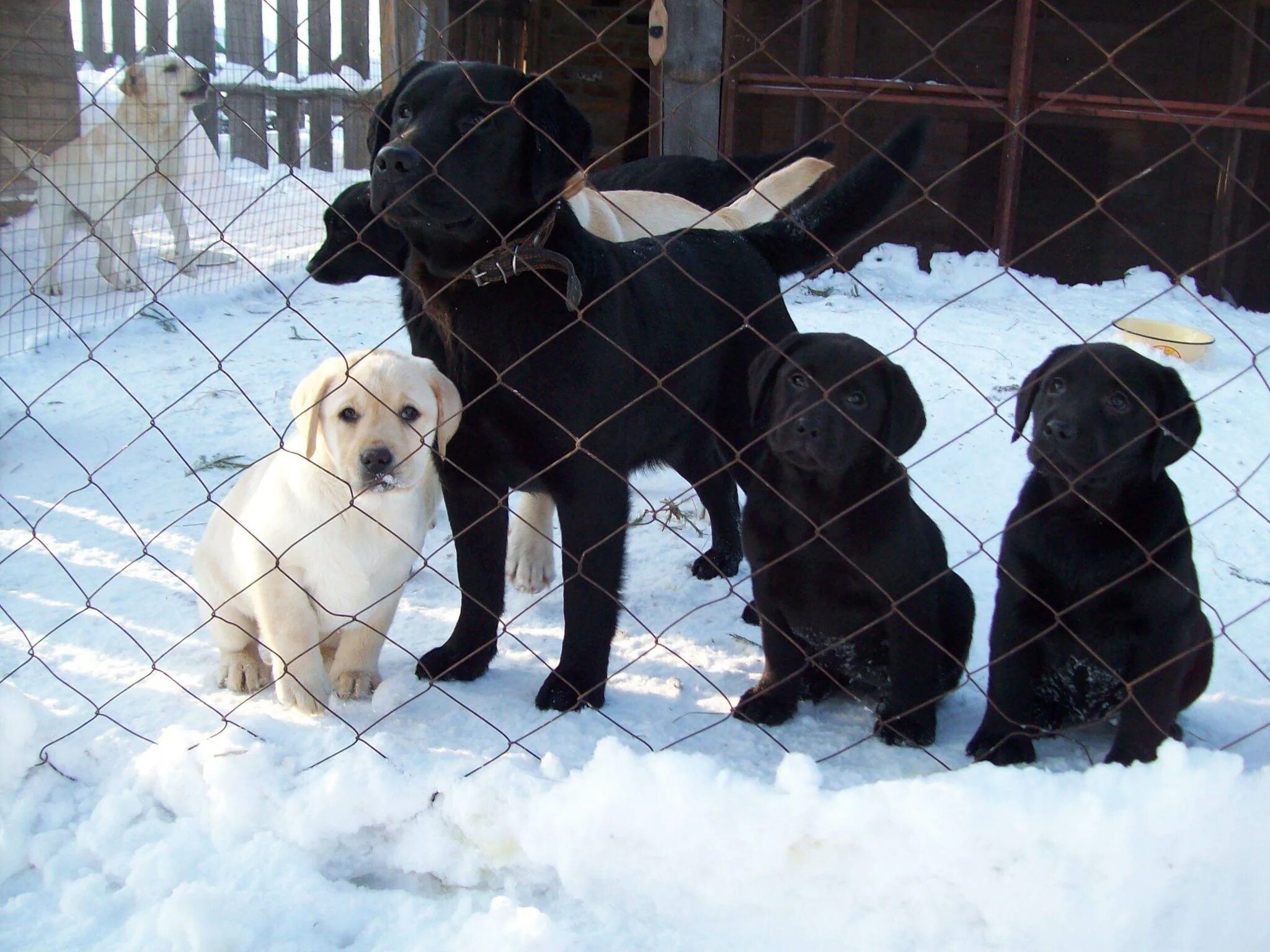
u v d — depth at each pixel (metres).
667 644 3.17
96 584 3.32
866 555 2.60
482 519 2.88
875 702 2.96
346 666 2.82
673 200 4.85
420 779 2.24
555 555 3.75
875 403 2.62
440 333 2.81
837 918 2.00
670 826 2.05
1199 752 2.01
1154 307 6.95
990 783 2.01
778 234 3.59
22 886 2.18
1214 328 6.56
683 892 2.07
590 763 2.15
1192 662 2.46
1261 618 3.26
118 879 2.16
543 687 2.76
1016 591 2.50
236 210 7.64
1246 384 5.19
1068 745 2.67
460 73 2.61
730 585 3.62
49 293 6.16
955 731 2.76
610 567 2.78
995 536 2.54
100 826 2.24
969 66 8.14
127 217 6.41
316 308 6.31
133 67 6.48
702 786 2.06
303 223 7.68
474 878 2.18
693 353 3.18
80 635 3.02
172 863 2.13
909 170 3.54
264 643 2.67
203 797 2.29
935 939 1.96
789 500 2.66
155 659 2.93
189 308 6.13
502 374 2.61
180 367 5.19
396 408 2.56
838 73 7.65
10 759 2.38
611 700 2.82
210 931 1.93
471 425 2.79
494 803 2.17
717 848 2.04
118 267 6.40
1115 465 2.37
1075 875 1.94
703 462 3.65
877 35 8.12
